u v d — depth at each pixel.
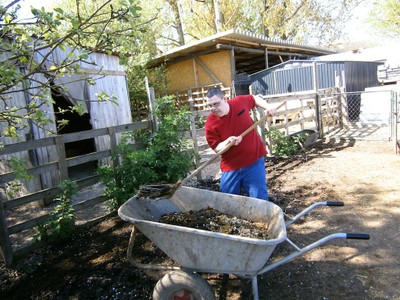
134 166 4.95
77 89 7.69
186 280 2.47
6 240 3.85
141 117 14.73
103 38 2.84
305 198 5.06
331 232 3.89
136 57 13.43
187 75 15.47
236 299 2.88
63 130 12.37
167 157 5.47
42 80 6.51
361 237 2.35
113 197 5.02
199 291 2.44
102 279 3.42
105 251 4.03
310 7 22.88
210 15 20.72
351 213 4.36
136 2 2.71
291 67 14.38
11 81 2.63
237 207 3.31
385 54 18.58
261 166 3.65
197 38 22.69
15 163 2.79
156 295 2.60
